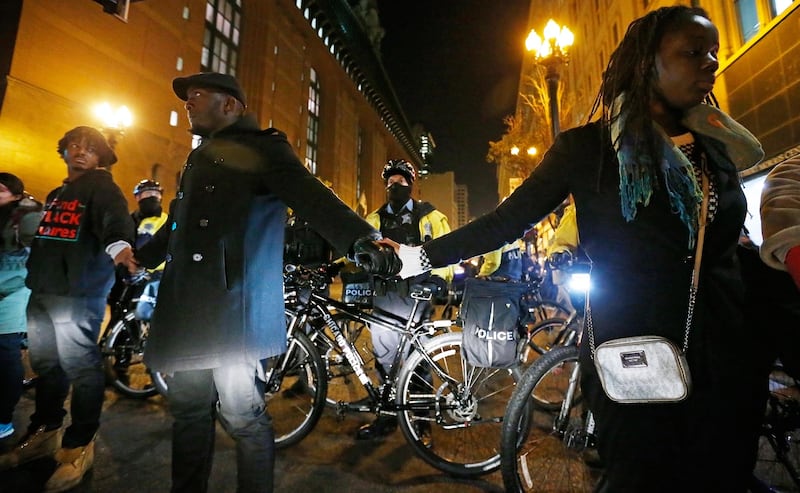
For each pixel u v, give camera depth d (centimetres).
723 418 90
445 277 302
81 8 1544
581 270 258
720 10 695
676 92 103
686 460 91
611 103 107
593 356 104
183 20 2102
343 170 4438
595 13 1559
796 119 523
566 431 211
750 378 93
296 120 3428
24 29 1348
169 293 157
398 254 125
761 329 100
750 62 610
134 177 1747
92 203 223
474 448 265
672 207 95
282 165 157
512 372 239
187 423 162
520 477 209
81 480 221
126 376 364
